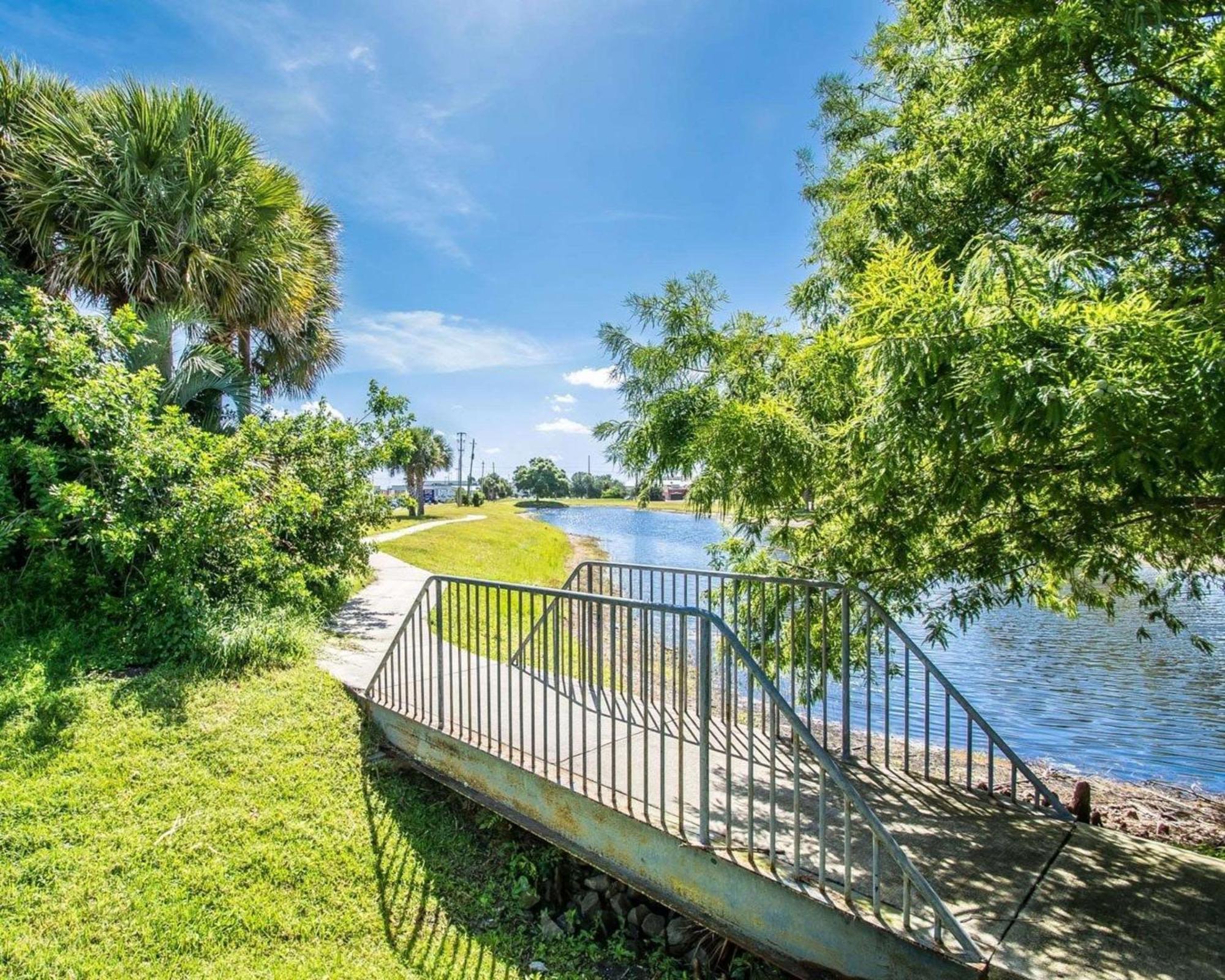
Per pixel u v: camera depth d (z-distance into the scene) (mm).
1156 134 2547
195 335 7711
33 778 3414
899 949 2043
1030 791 4973
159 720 4078
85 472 5391
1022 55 2471
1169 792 5281
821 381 3271
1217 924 2131
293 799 3568
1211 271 2557
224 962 2574
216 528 5660
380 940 2803
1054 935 2078
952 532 3576
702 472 3578
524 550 22281
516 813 3271
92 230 7234
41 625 5082
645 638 3654
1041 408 1816
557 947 2863
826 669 3787
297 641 5422
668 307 4461
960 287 2244
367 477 8523
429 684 3957
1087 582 4273
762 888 2342
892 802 3082
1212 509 2537
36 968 2418
